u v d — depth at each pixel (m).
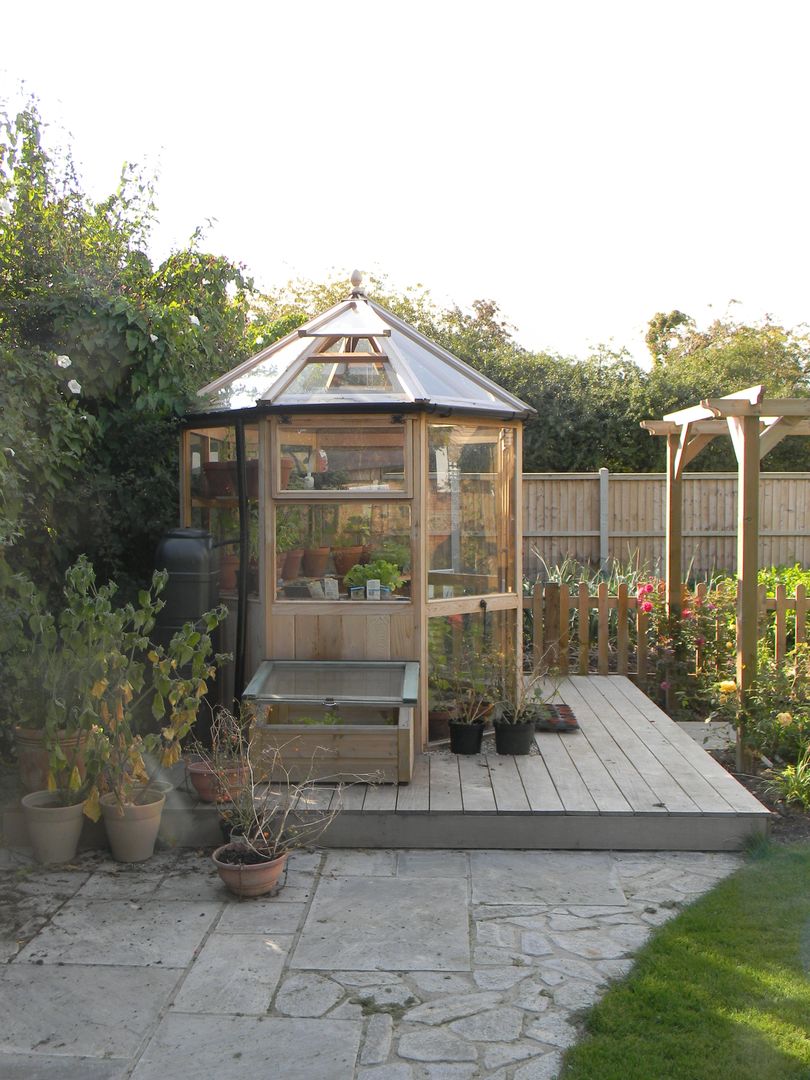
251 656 6.61
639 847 5.18
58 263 7.31
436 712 6.51
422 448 6.23
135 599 7.57
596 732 6.91
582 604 8.95
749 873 4.79
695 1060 3.21
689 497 12.92
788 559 12.98
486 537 6.87
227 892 4.69
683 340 27.95
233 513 6.77
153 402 7.06
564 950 4.04
